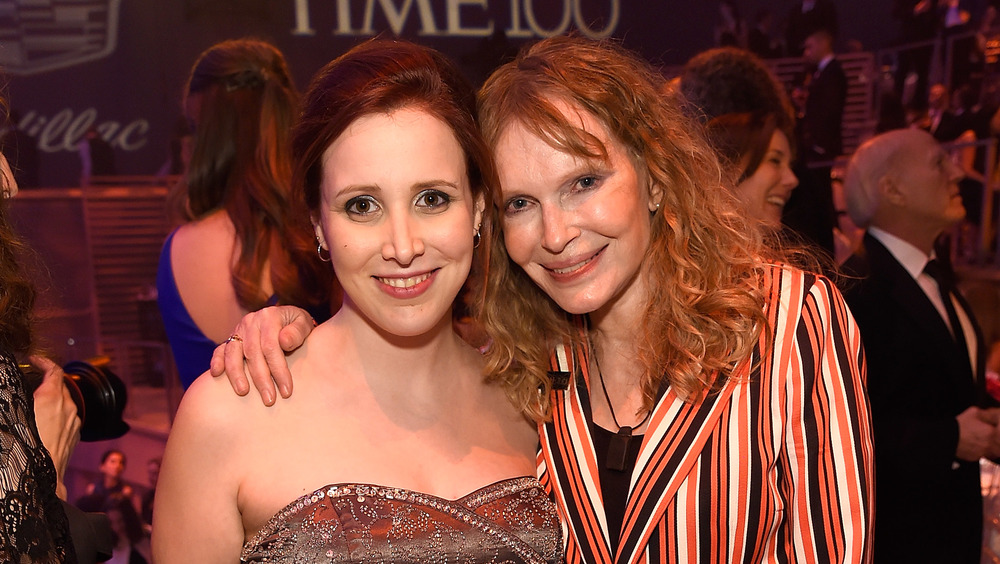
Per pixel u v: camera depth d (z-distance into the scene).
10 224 1.25
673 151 1.47
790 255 1.97
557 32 3.97
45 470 1.09
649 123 1.45
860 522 1.37
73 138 4.00
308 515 1.29
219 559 1.35
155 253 4.13
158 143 4.08
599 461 1.51
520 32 3.97
